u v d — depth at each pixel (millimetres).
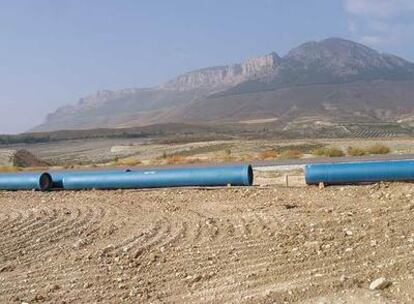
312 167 22172
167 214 18141
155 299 9977
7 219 18844
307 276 10375
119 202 21703
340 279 9898
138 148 107812
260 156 45531
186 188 24328
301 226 14422
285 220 15461
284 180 25578
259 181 25875
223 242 13516
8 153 74438
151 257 12602
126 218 17812
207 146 83438
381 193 18875
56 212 19625
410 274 9836
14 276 12055
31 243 15086
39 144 171375
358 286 9609
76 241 14984
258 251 12383
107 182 25938
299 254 11742
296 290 9648
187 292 10227
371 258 11016
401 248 11430
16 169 47906
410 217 14250
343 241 12383
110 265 12297
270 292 9672
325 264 10953
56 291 10820
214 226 15477
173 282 10820
